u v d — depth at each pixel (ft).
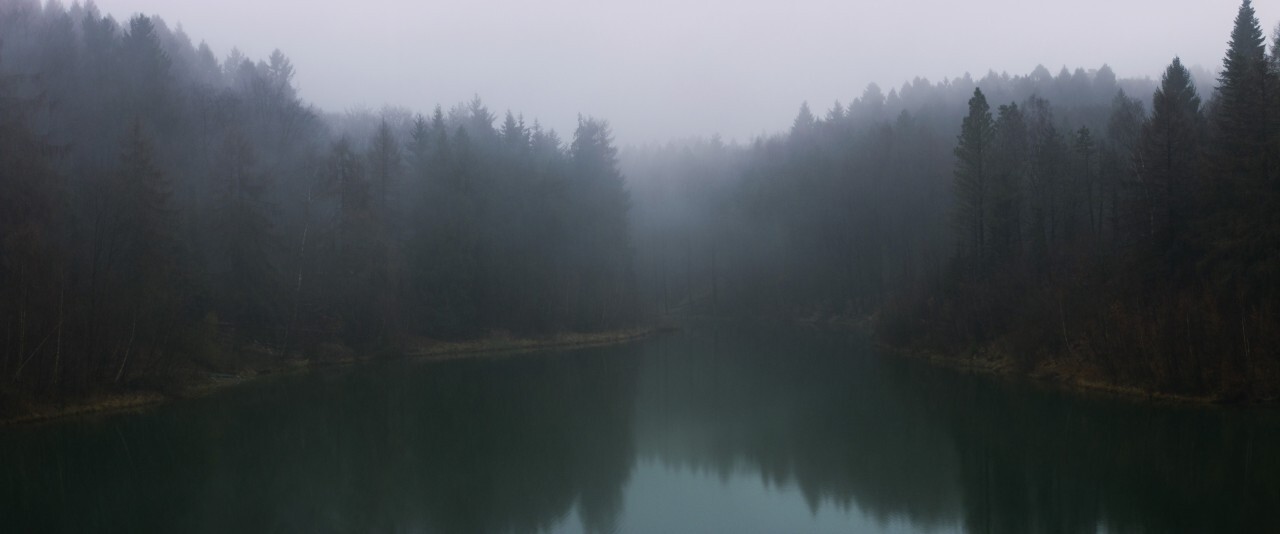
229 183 141.79
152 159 121.80
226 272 140.97
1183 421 80.89
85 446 79.00
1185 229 106.01
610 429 88.53
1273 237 90.22
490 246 196.65
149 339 108.17
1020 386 110.11
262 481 65.82
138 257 110.22
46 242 95.14
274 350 146.61
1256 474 61.36
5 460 72.90
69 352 95.76
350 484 64.95
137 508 57.47
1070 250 133.39
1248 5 136.05
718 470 69.00
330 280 162.81
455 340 185.26
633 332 222.89
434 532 51.85
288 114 181.68
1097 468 65.41
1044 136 162.40
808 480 64.75
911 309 164.86
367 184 168.04
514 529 52.42
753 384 122.62
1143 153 118.73
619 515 55.52
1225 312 92.27
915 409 96.99
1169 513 52.44
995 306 136.77
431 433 86.74
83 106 143.64
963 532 50.29
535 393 116.78
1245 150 96.63
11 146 91.97
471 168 194.18
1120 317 101.81
